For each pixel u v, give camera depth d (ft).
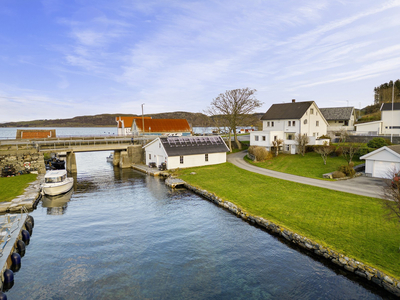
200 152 153.17
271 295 44.27
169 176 134.51
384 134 168.86
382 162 103.65
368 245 53.26
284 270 51.24
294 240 60.03
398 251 50.31
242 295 44.39
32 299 44.27
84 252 59.41
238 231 68.74
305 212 72.54
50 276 50.55
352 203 75.82
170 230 70.54
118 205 92.94
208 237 65.87
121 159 180.55
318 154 151.74
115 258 56.70
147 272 51.39
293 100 200.44
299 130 165.78
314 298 43.37
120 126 321.73
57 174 114.11
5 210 84.17
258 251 58.44
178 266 53.31
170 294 44.86
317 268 51.31
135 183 127.75
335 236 57.77
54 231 70.95
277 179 109.70
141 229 71.51
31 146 155.33
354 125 213.46
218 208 87.04
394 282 42.55
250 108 200.23
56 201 98.99
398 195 51.11
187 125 293.64
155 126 274.77
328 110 230.89
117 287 46.93
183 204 92.32
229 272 51.06
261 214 74.08
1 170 129.39
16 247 59.41
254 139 179.22
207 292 45.29
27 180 122.72
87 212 85.97
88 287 47.06
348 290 44.98
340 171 108.78
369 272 45.88
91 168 181.27
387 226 60.29
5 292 46.09
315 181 102.78
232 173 129.39
